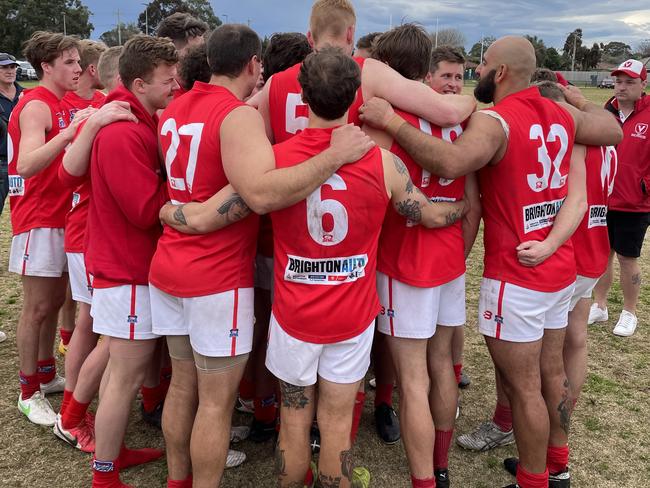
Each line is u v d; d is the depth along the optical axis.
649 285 6.50
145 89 2.60
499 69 2.63
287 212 2.20
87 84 3.69
